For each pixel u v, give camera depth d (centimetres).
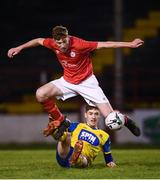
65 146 1789
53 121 1794
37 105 4625
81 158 1772
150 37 5294
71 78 1888
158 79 4600
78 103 4400
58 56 1883
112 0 5644
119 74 4288
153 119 4025
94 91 1877
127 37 5303
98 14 5534
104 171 1714
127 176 1605
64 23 5444
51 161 2117
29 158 2283
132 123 1856
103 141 1844
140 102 4412
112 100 4234
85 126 1830
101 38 5344
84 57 1864
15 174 1661
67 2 5616
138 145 3969
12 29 5331
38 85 4638
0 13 5406
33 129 4116
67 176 1600
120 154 2467
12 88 4697
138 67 5041
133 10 5556
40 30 5366
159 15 5469
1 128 4128
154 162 2056
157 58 5172
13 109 4628
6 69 4728
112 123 1786
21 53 5194
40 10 5512
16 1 5466
